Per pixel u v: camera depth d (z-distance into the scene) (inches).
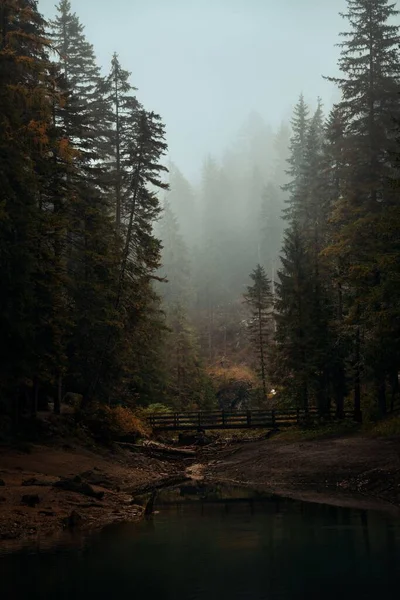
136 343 1395.2
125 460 1115.3
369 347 1141.7
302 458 1015.0
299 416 1477.6
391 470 813.9
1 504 581.6
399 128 999.6
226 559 419.8
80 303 1157.7
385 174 1211.2
